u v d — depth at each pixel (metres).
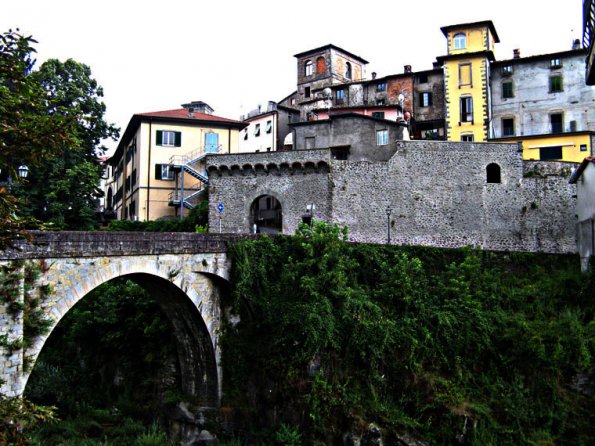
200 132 48.84
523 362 24.62
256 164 38.12
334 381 24.06
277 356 24.80
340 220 36.62
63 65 42.69
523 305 27.70
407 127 42.09
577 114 45.56
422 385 24.05
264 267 26.67
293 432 23.20
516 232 35.56
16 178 10.43
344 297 25.53
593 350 24.08
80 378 32.06
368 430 22.56
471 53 47.19
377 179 36.78
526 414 23.16
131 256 21.00
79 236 18.73
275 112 55.09
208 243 24.81
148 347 29.58
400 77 51.03
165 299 25.06
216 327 25.94
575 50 45.69
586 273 28.28
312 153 37.28
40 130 10.12
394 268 28.11
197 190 47.38
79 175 38.81
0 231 9.95
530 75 47.28
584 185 29.70
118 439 25.91
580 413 23.14
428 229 36.09
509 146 36.31
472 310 26.23
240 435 24.94
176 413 26.52
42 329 17.33
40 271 17.50
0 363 15.91
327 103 51.53
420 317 26.17
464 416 22.72
